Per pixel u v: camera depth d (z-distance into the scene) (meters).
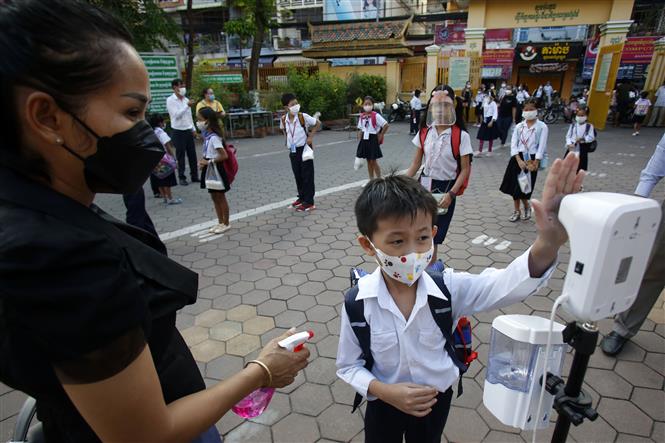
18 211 0.61
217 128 4.66
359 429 2.11
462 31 18.55
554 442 1.06
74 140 0.66
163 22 11.61
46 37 0.58
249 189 7.17
